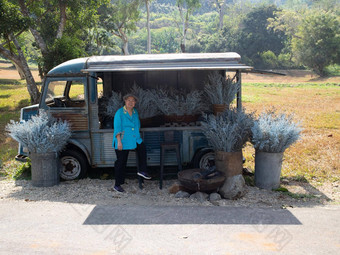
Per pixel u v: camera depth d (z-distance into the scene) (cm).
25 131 630
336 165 778
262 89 3028
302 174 733
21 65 1673
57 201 568
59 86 726
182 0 4822
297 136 613
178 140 681
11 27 1466
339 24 5469
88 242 407
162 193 614
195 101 685
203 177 567
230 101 680
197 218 482
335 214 501
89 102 674
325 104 1856
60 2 1905
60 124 660
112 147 681
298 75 5744
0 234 432
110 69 626
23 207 536
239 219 478
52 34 2145
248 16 7500
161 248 390
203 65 655
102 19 4094
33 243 404
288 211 514
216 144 609
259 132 612
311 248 389
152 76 813
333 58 5353
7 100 2002
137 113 635
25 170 762
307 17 5503
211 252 380
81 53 1770
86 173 708
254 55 7150
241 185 584
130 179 707
